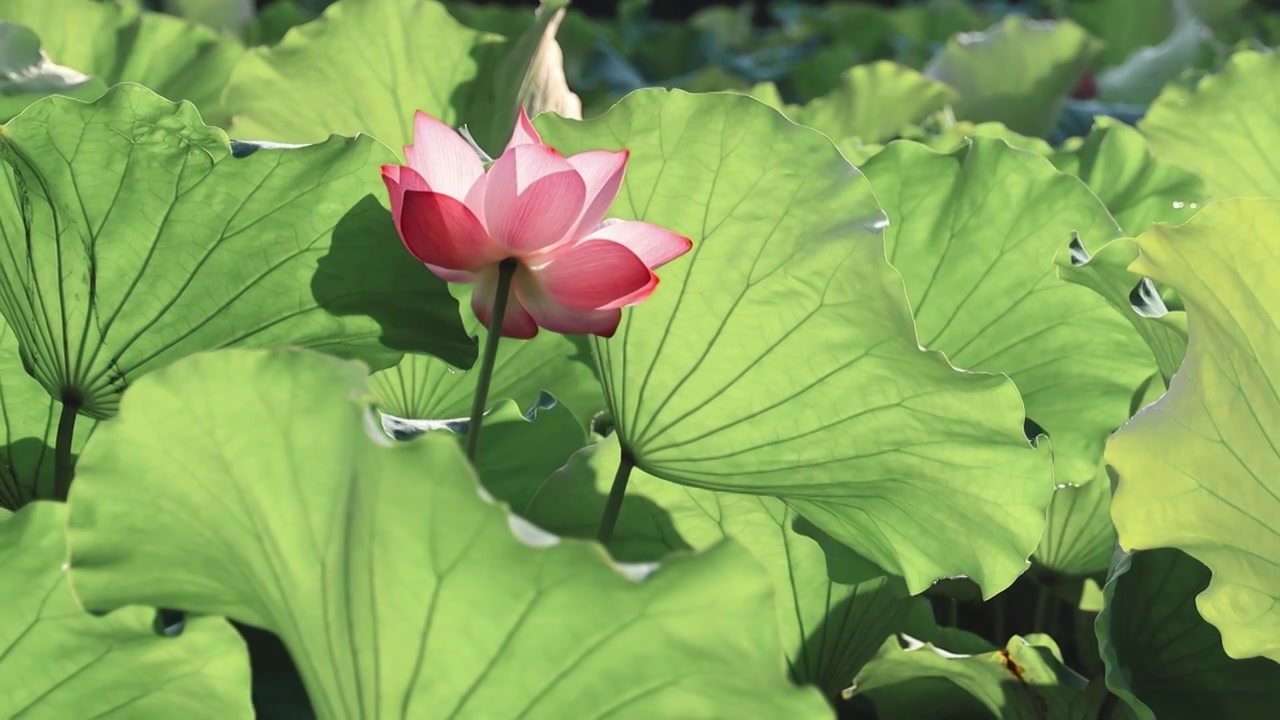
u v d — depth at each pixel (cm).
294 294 206
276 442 179
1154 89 503
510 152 191
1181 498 202
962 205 230
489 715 181
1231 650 201
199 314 205
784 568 216
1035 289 230
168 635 189
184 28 285
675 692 178
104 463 182
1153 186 260
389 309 206
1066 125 440
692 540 217
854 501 210
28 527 187
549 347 224
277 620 186
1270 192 293
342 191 204
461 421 216
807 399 205
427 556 175
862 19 688
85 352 205
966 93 438
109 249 203
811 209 203
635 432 208
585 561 174
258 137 262
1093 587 239
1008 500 205
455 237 192
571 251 193
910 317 200
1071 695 211
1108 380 231
